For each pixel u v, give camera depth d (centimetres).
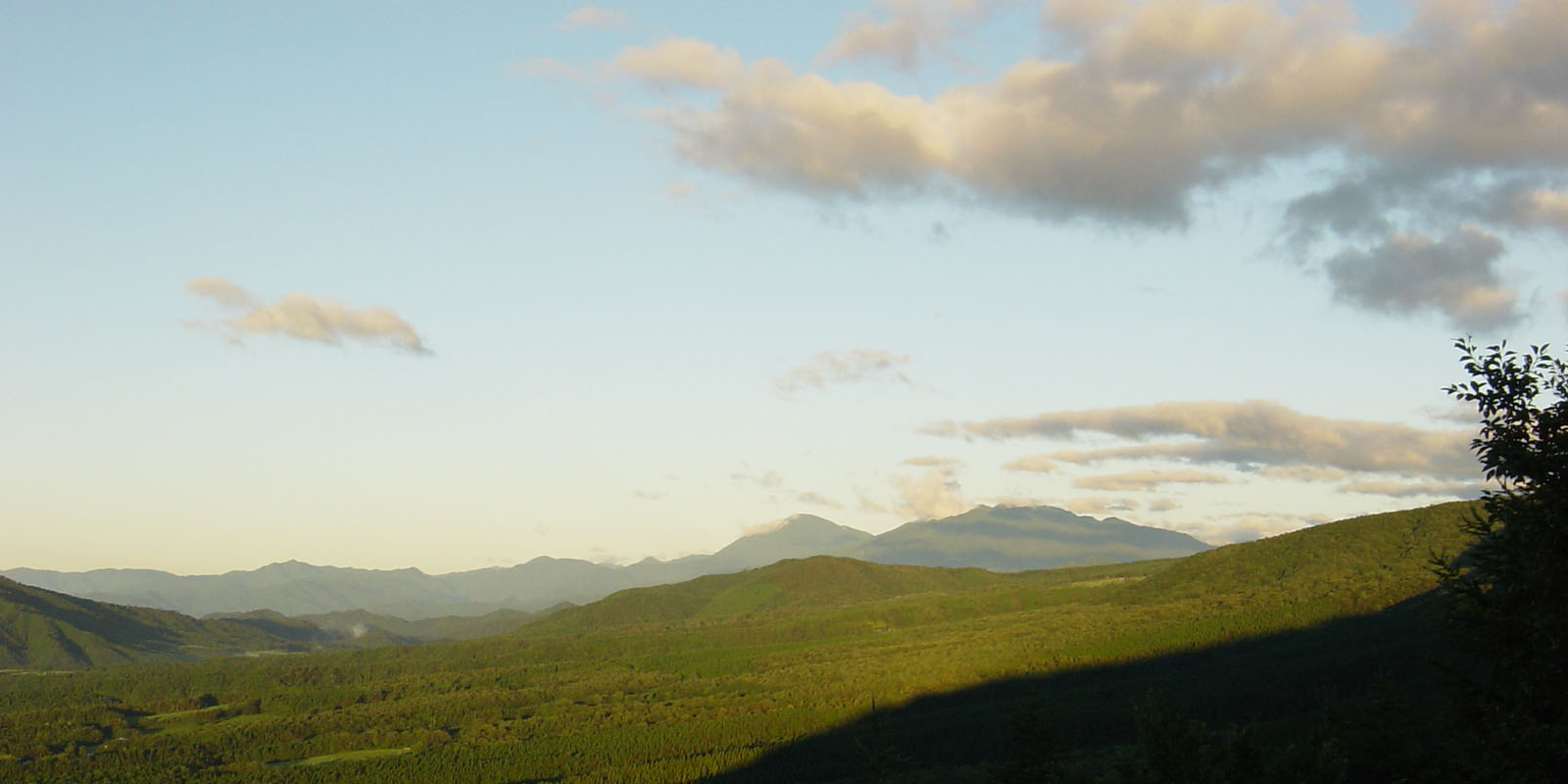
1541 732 3684
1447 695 4019
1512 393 3975
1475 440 4106
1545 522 3784
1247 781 4969
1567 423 3875
